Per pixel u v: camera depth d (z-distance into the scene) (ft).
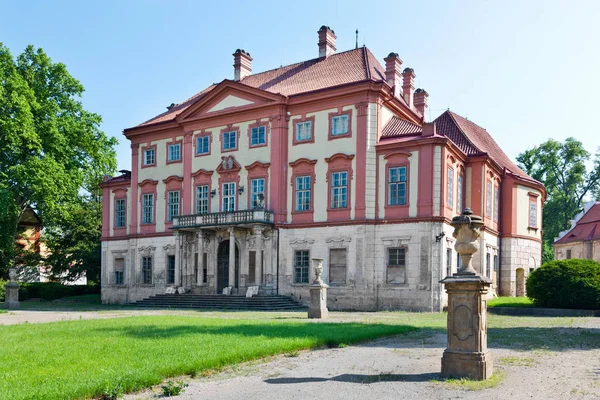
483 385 33.04
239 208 127.03
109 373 33.17
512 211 139.13
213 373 37.37
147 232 143.64
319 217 117.08
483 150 135.13
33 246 183.93
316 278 83.20
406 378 35.45
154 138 145.28
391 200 110.73
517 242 139.54
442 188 106.32
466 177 123.85
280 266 119.85
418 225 106.42
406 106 125.39
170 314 92.22
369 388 32.83
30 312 101.14
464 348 35.27
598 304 83.61
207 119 133.59
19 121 130.52
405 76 140.15
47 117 142.72
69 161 145.79
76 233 170.60
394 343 51.80
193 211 134.62
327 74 127.85
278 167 121.80
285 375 36.70
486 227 123.65
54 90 147.23
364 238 110.93
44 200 135.74
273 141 123.34
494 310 89.86
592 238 193.88
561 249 212.02
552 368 38.37
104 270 152.15
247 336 51.39
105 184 155.43
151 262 142.00
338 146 116.16
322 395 31.22
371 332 55.98
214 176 131.95
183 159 138.31
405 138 111.65
